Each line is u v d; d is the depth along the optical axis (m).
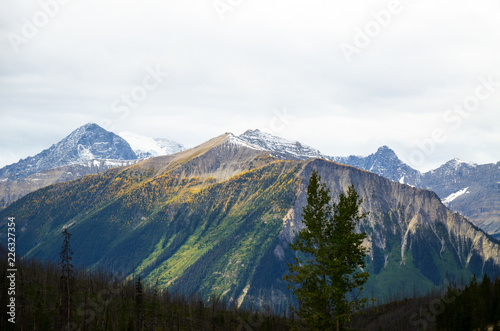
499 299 183.12
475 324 180.38
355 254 79.50
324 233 81.00
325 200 81.75
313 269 79.81
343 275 79.69
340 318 77.44
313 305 79.38
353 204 79.69
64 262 168.75
